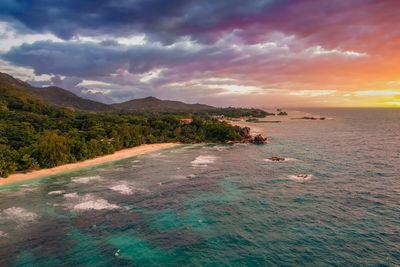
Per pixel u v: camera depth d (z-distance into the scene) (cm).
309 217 5031
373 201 5788
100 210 5425
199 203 5788
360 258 3703
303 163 9612
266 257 3759
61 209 5453
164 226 4741
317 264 3581
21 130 11594
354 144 14212
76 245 4109
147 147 13938
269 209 5422
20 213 5247
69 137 11950
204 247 4050
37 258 3756
